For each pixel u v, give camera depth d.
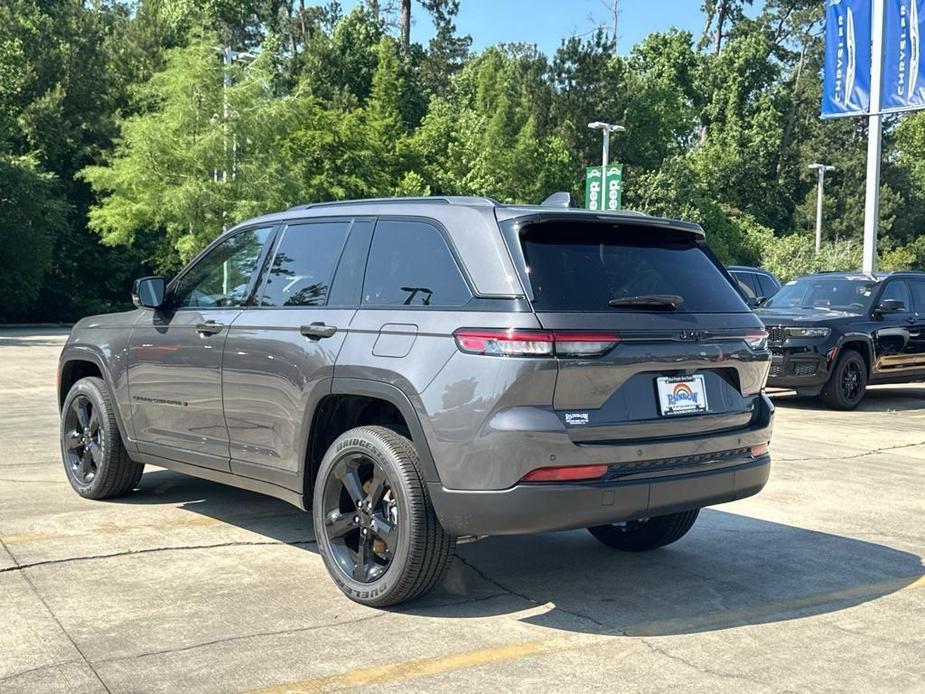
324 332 4.84
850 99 20.53
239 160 27.92
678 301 4.50
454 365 4.23
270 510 6.42
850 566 5.40
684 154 69.69
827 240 69.44
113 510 6.38
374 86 49.25
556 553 5.62
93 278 45.78
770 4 77.12
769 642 4.19
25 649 3.96
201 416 5.68
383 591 4.44
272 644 4.05
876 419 12.05
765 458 4.95
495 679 3.73
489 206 4.51
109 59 47.44
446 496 4.23
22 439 9.21
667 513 4.53
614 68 59.41
